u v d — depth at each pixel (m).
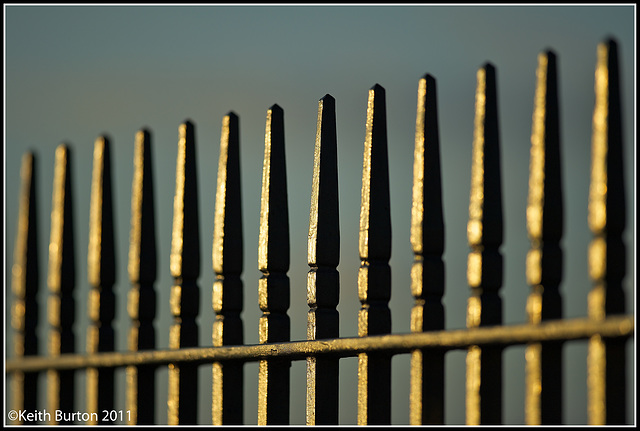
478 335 7.75
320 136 9.84
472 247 8.20
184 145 11.73
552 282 7.59
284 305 10.23
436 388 8.46
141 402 11.85
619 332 6.81
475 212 8.15
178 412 11.12
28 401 14.28
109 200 13.23
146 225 12.41
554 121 7.70
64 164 14.02
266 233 10.19
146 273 12.34
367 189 9.33
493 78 8.34
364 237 9.27
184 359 10.95
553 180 7.63
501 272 8.16
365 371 8.92
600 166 7.14
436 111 8.91
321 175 9.77
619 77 7.26
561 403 7.52
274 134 10.36
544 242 7.60
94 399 12.55
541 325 7.31
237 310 10.90
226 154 11.00
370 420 8.87
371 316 9.14
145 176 12.49
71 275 13.88
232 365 10.62
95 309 12.98
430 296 8.70
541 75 7.73
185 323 11.56
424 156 8.77
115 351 13.05
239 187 11.04
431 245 8.70
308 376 9.45
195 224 11.73
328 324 9.61
